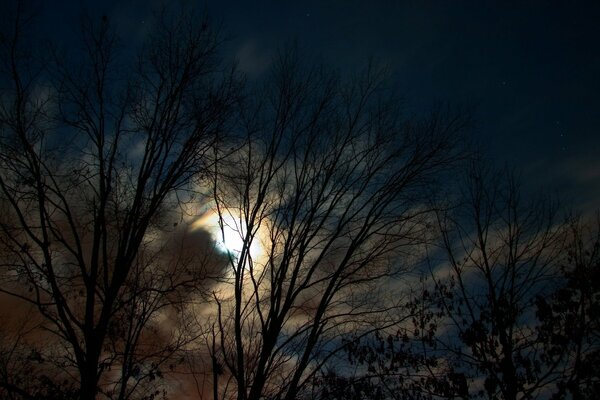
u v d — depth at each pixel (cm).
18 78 891
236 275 955
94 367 807
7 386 766
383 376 918
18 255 848
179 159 986
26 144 864
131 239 920
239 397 854
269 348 904
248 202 1005
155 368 898
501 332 892
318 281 973
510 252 995
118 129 959
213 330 945
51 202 869
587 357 823
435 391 888
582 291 881
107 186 914
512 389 845
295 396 868
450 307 972
